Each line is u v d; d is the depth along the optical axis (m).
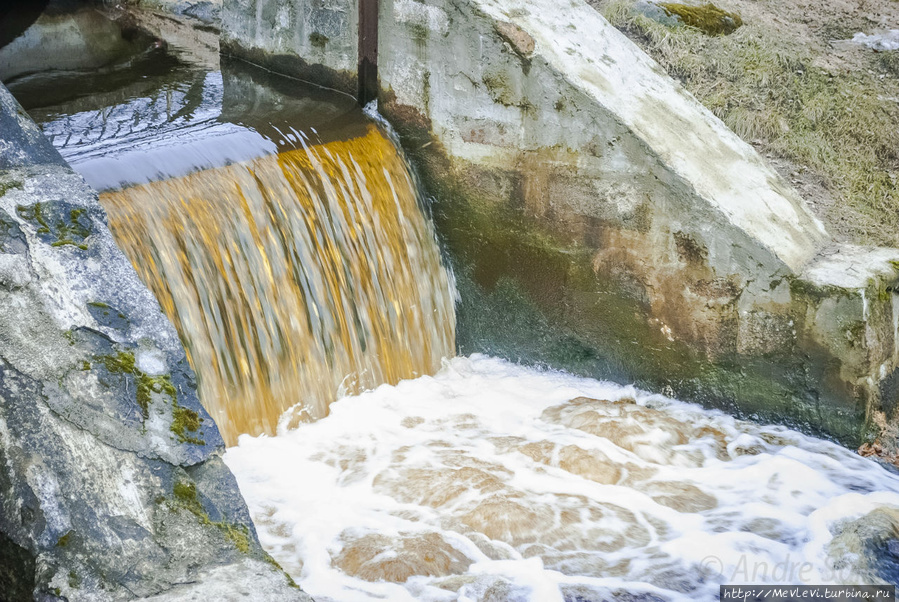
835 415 6.16
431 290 7.40
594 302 6.95
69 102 7.64
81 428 3.34
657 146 6.32
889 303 6.16
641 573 4.79
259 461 5.68
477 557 4.86
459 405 6.70
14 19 11.14
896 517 5.16
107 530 3.15
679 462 5.93
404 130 7.42
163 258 5.46
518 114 6.77
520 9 6.84
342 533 5.02
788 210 6.60
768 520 5.30
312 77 8.03
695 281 6.43
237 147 6.36
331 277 6.42
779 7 10.23
